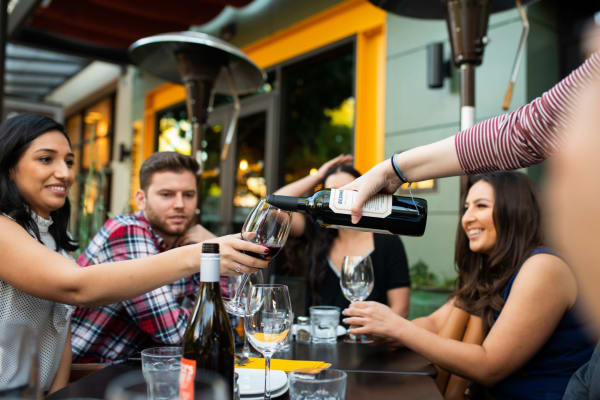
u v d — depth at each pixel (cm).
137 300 140
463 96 204
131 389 80
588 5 283
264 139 462
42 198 120
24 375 61
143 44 263
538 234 147
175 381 70
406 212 110
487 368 126
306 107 461
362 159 367
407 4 223
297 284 304
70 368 132
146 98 604
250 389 91
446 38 313
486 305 150
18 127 117
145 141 603
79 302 98
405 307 211
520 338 126
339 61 466
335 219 114
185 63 270
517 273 142
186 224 176
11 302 109
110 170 686
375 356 132
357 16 372
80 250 255
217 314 79
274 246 98
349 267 158
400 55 339
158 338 140
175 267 97
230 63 279
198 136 277
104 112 735
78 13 448
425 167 110
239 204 487
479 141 103
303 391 72
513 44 281
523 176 154
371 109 369
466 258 169
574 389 101
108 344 152
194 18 439
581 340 129
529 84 276
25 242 101
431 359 128
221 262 94
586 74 88
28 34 517
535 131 96
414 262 314
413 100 329
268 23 449
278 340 90
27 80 823
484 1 197
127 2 409
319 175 235
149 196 172
